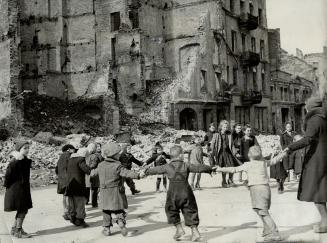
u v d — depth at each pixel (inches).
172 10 2199.8
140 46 1930.4
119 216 389.1
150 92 1924.2
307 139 337.1
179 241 355.3
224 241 344.8
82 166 440.5
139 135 1652.3
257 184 340.8
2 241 389.7
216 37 2025.1
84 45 2134.6
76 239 387.9
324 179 338.6
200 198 566.9
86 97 1804.9
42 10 2149.4
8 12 1680.6
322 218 346.3
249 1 2326.5
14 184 402.3
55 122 1676.9
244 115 2187.5
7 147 1413.6
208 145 775.1
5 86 1653.5
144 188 745.6
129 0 2023.9
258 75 2340.1
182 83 1867.6
